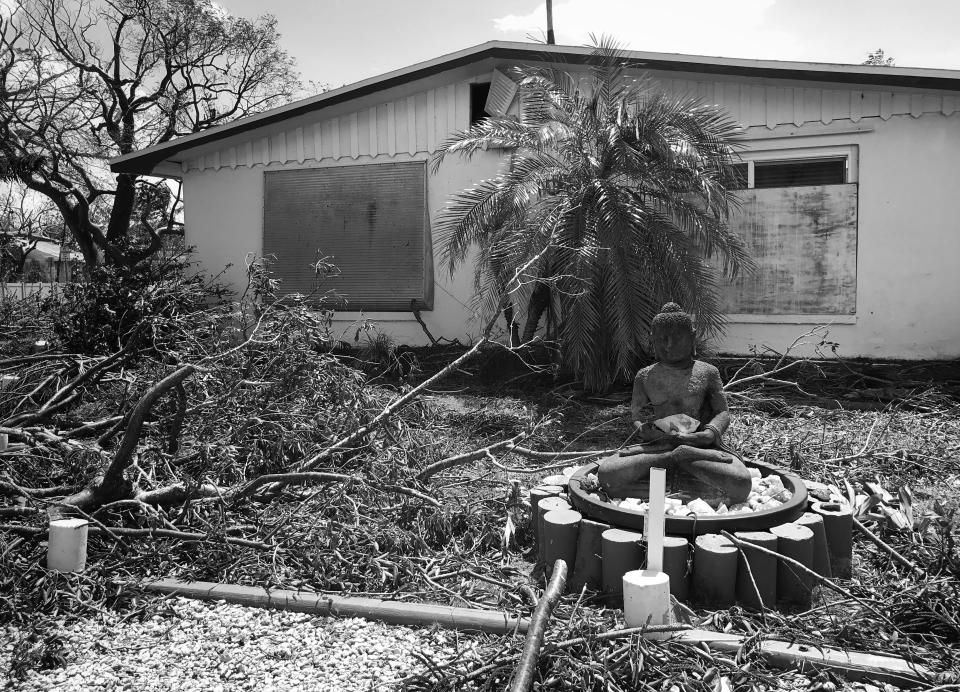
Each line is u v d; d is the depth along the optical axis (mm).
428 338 12922
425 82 12547
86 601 4047
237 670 3404
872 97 10797
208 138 13391
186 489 4973
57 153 17234
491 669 3199
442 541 5074
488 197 10070
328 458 5645
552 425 8023
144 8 22109
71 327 10164
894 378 9750
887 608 3709
